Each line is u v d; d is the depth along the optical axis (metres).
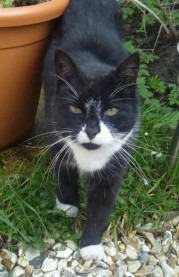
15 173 0.88
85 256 0.81
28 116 0.92
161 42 1.13
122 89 0.71
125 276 0.79
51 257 0.80
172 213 0.88
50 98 0.80
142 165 0.91
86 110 0.71
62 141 0.76
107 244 0.83
